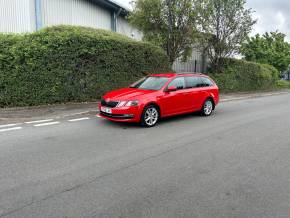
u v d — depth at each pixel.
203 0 14.92
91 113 9.42
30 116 8.55
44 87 10.22
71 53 10.46
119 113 7.21
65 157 5.01
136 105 7.25
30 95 10.04
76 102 11.15
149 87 8.27
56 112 9.24
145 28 15.06
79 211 3.18
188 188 3.83
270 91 22.34
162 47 15.35
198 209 3.29
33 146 5.64
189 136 6.71
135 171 4.41
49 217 3.05
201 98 9.30
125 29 19.31
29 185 3.84
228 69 19.39
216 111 10.94
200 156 5.21
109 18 17.66
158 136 6.64
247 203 3.45
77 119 8.45
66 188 3.77
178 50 15.52
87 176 4.18
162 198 3.53
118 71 12.02
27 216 3.06
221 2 17.31
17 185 3.84
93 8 16.28
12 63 9.55
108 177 4.16
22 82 9.81
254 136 6.82
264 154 5.40
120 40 11.87
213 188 3.85
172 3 14.20
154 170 4.47
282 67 30.62
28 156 5.03
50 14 13.86
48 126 7.45
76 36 10.45
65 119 8.39
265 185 3.98
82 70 10.95
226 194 3.68
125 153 5.30
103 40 11.22
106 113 7.59
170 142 6.13
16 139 6.13
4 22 13.01
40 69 10.01
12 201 3.39
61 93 10.62
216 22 17.73
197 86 9.29
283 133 7.18
